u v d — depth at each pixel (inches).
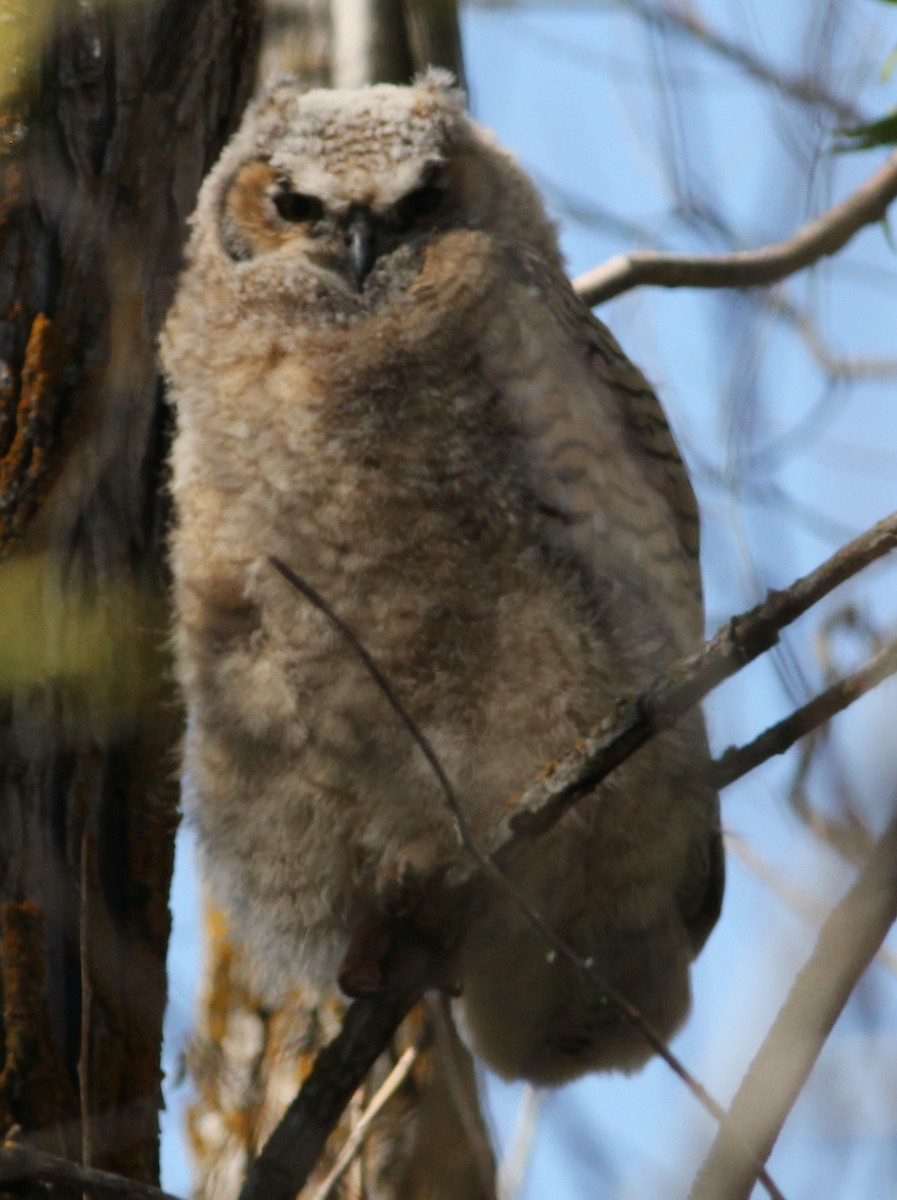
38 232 316.5
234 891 391.9
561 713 353.4
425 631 354.9
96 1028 302.8
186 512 363.9
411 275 391.2
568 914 366.6
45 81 321.1
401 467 358.3
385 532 356.2
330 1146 410.6
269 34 519.2
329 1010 446.6
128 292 327.3
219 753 370.3
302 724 360.5
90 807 311.9
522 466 358.9
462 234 398.9
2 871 302.2
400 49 511.8
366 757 357.1
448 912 310.7
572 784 291.7
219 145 353.4
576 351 378.0
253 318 389.7
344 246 395.2
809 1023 210.5
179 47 339.0
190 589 362.0
